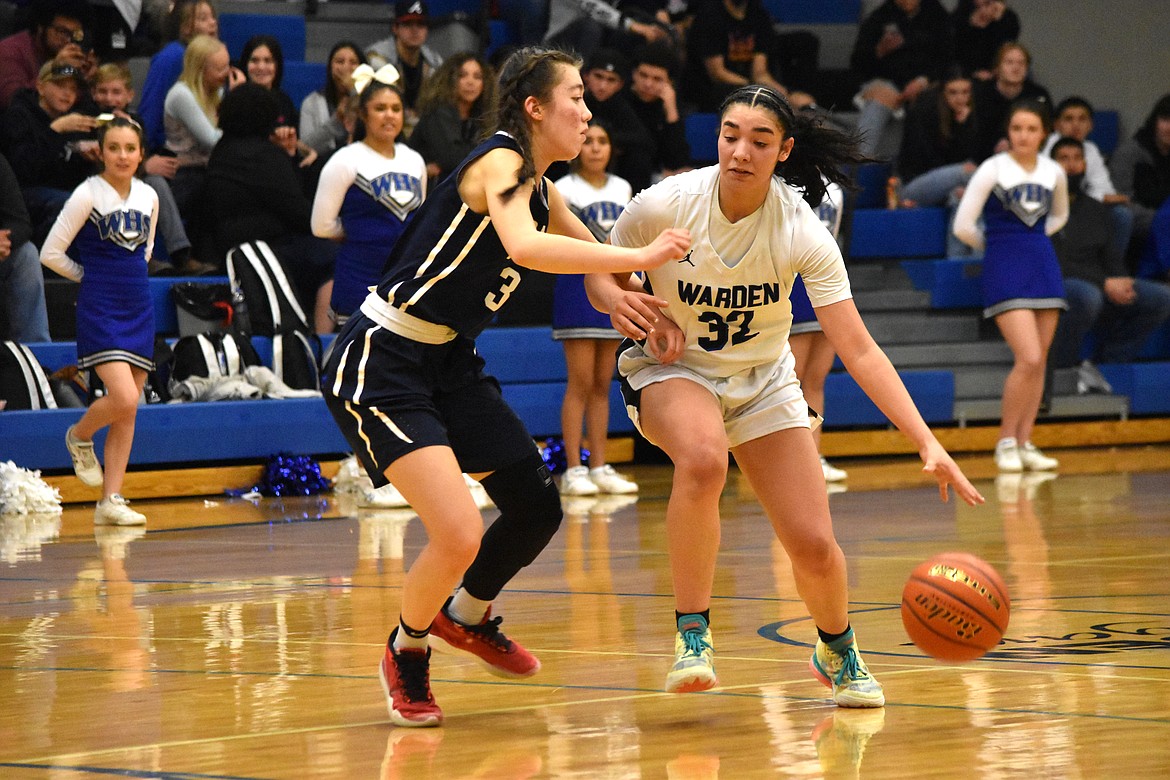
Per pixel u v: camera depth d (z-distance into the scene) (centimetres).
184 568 1106
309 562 1127
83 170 1798
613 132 1755
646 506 1512
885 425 2095
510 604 909
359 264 1561
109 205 1402
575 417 1641
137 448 1638
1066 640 757
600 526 1336
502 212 591
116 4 2053
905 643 758
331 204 1546
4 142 1772
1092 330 2242
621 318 630
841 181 667
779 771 511
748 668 703
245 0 2311
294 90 2152
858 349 636
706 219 631
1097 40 2544
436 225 616
